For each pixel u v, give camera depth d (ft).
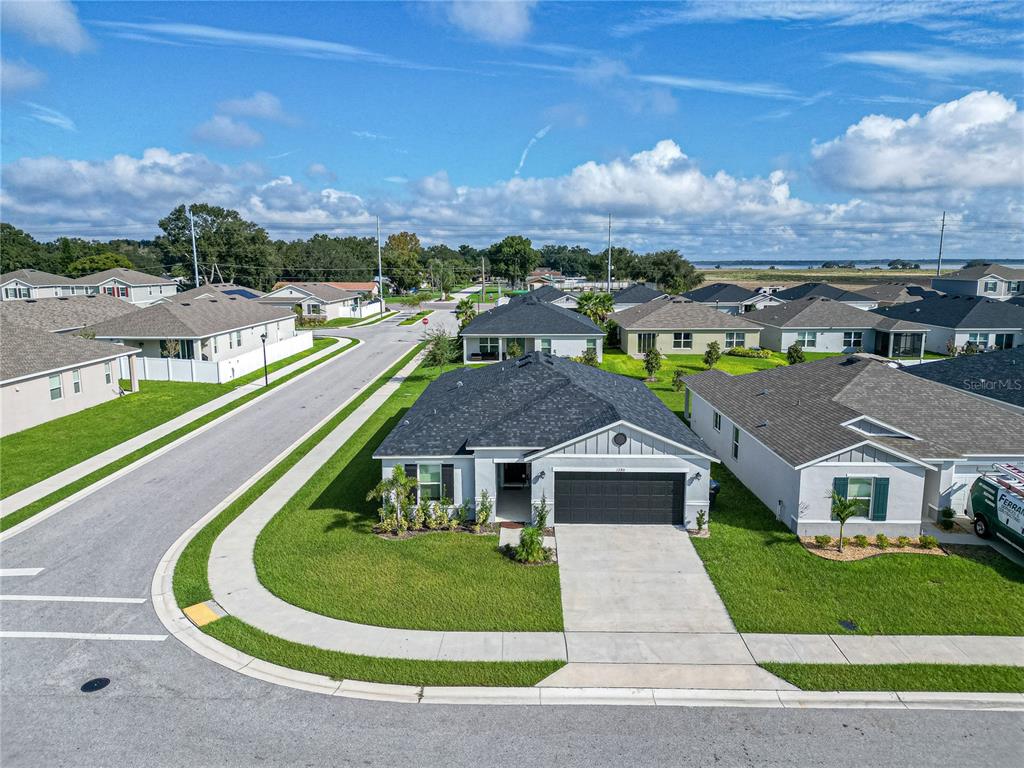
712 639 49.29
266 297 280.51
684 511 69.15
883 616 52.19
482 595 55.57
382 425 110.63
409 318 297.53
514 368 92.07
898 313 208.74
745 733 39.65
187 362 145.28
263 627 50.98
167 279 313.73
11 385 103.40
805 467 65.77
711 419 97.55
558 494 69.87
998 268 285.64
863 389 82.38
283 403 127.54
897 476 65.36
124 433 105.29
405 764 37.09
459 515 70.69
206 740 38.96
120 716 41.04
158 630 50.75
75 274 370.32
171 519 72.18
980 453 69.62
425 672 45.34
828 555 62.54
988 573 58.85
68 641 49.29
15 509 74.23
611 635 49.83
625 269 450.71
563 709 41.81
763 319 205.67
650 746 38.52
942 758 37.70
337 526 69.56
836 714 41.39
